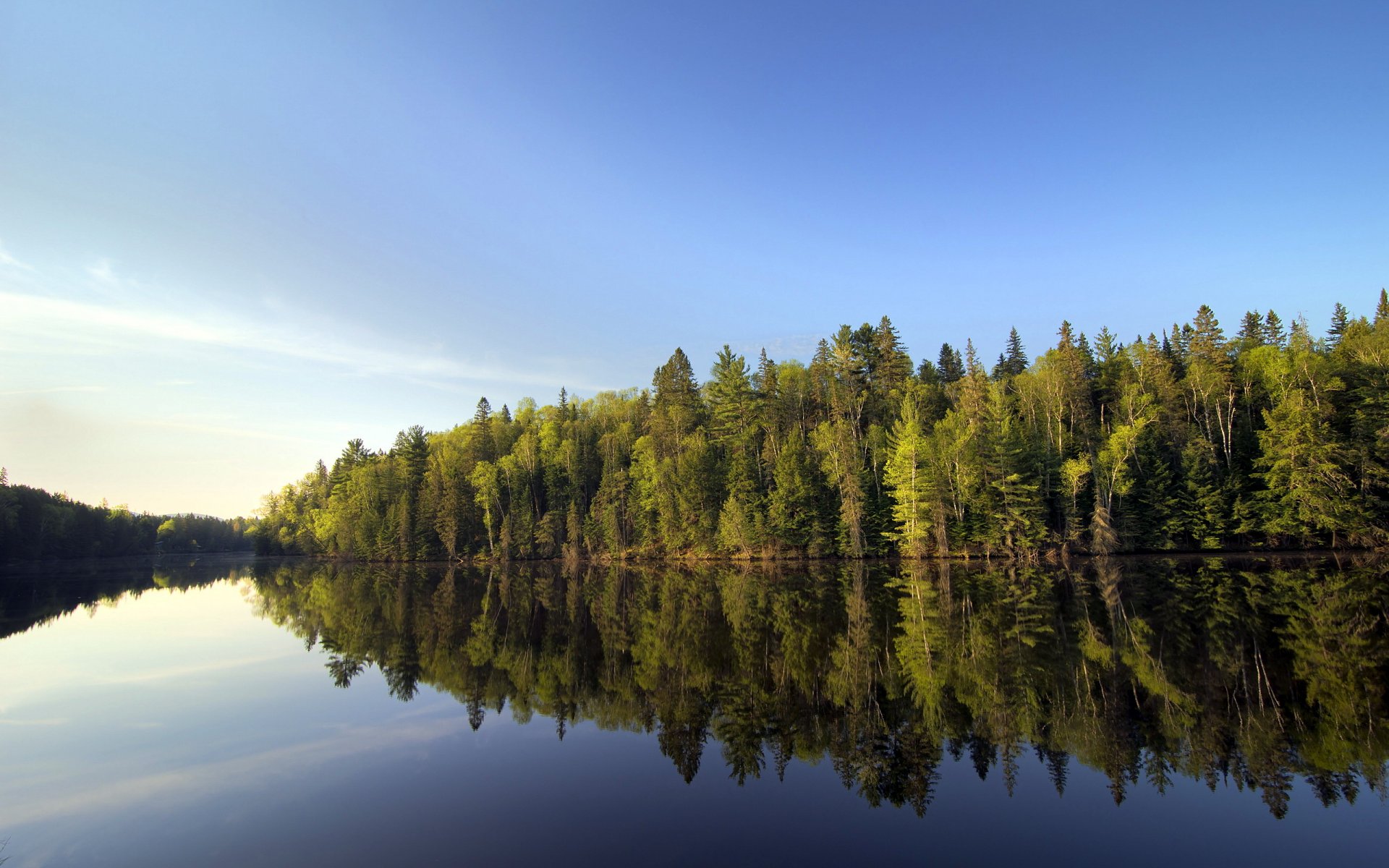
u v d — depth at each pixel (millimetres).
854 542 56531
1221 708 13805
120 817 10133
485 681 19297
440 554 83250
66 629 31031
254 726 14961
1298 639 19844
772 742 13102
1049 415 56281
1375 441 44094
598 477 82750
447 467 86625
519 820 9781
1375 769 10664
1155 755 11539
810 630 25859
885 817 9578
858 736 13273
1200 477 50062
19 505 99000
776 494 61344
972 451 54469
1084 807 9734
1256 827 8969
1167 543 50812
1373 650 18062
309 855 8797
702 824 9508
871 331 72500
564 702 16719
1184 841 8625
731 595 39812
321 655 23734
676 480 67625
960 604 30656
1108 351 67812
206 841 9273
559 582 54906
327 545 100062
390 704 16844
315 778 11688
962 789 10500
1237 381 55500
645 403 98938
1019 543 50656
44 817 10203
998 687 16109
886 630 24875
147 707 16766
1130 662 17859
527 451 83562
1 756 13141
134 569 89188
